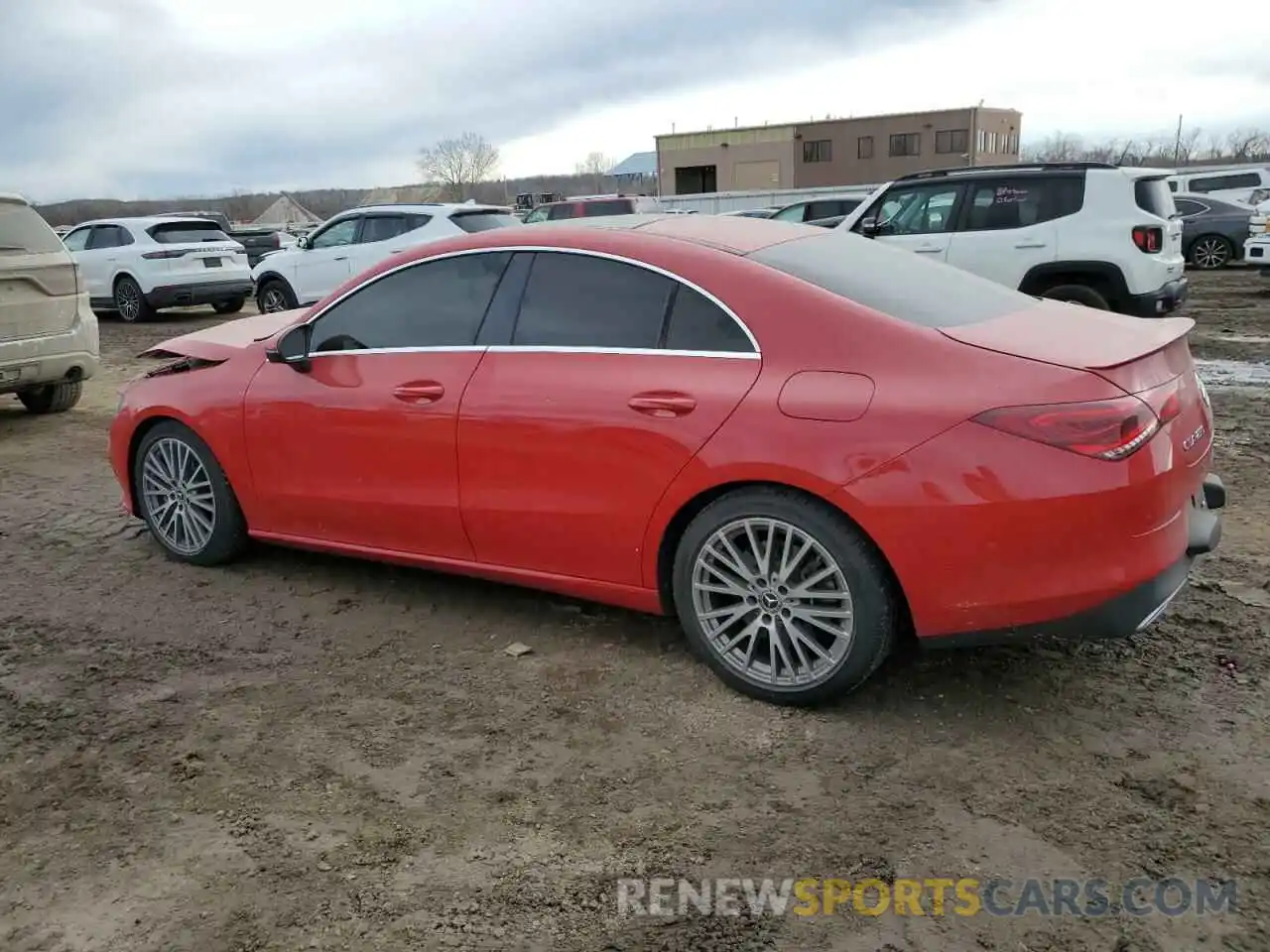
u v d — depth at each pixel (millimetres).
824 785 3088
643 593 3760
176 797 3100
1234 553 4770
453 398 3990
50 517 5934
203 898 2654
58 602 4625
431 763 3268
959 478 3061
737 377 3422
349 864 2783
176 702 3682
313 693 3738
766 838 2855
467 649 4078
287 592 4695
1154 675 3662
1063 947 2426
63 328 8289
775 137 66750
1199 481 3387
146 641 4203
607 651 4016
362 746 3371
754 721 3465
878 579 3262
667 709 3559
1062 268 9453
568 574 3906
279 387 4527
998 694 3574
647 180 78750
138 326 15688
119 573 4980
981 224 9844
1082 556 3020
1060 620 3086
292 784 3158
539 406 3779
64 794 3125
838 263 3736
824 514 3289
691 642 3711
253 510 4750
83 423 8633
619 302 3732
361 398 4250
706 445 3428
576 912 2584
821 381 3289
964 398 3100
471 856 2807
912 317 3377
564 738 3396
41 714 3604
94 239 16438
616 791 3092
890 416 3162
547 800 3053
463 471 4004
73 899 2660
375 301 4324
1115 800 2965
